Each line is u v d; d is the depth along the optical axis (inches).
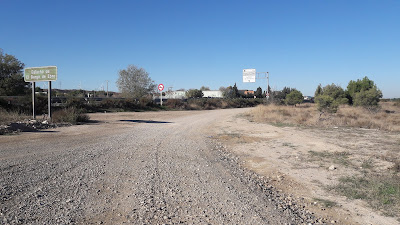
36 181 259.9
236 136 645.3
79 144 479.5
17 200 210.7
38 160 347.3
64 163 335.9
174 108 1903.3
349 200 243.9
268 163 388.2
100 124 834.8
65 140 518.0
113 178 281.0
